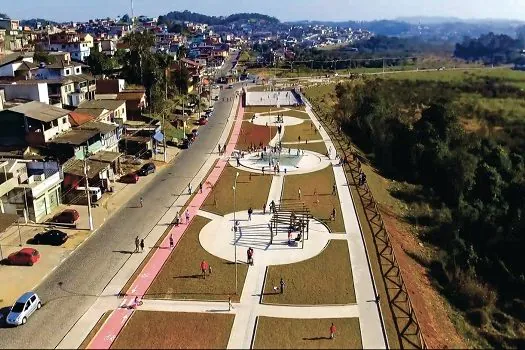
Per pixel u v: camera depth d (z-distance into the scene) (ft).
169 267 196.03
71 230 229.25
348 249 213.05
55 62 435.12
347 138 424.46
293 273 191.83
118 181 300.40
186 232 229.45
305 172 322.55
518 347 179.42
